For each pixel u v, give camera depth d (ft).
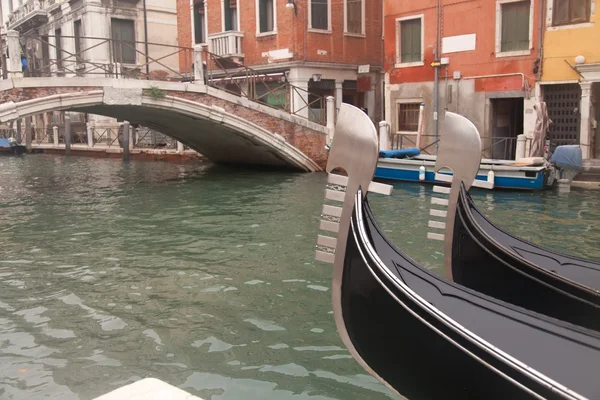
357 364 13.64
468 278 14.21
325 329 15.58
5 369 13.52
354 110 9.27
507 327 9.12
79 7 73.41
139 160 68.69
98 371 13.43
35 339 15.16
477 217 15.10
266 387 12.64
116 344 14.84
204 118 45.50
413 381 9.46
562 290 12.84
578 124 43.50
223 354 14.20
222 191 40.50
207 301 17.75
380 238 10.69
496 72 46.80
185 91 43.96
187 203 35.86
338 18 58.85
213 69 63.36
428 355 9.08
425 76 51.19
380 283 9.36
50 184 47.19
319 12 57.52
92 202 37.29
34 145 85.30
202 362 13.79
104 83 40.24
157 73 76.18
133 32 74.64
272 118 48.67
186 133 54.70
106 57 72.54
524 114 45.80
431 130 51.37
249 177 48.21
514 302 13.71
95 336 15.33
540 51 44.16
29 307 17.43
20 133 90.43
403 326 9.28
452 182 13.98
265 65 58.80
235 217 30.73
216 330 15.60
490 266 13.98
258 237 25.88
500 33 46.37
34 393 12.48
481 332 8.99
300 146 50.49
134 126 74.54
